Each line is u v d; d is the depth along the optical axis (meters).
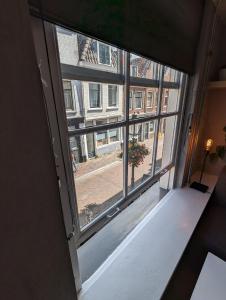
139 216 1.36
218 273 0.81
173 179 1.64
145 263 0.95
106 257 1.03
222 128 1.85
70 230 0.68
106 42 0.57
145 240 1.10
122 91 0.92
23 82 0.33
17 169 0.34
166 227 1.19
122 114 0.95
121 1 0.58
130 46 0.66
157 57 0.84
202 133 1.91
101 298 0.80
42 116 0.37
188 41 1.11
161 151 1.48
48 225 0.43
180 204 1.43
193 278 0.88
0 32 0.28
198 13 1.14
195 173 2.00
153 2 0.72
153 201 1.55
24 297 0.39
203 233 1.14
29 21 0.32
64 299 0.53
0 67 0.29
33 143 0.36
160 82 1.18
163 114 1.29
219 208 1.41
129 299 0.79
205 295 0.73
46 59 0.48
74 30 0.47
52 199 0.43
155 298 0.80
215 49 1.60
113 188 1.03
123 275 0.90
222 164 1.89
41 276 0.43
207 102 1.79
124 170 1.07
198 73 1.32
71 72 0.65
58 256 0.48
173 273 0.90
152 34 0.76
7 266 0.34
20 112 0.33
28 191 0.36
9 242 0.34
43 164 0.39
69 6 0.44
